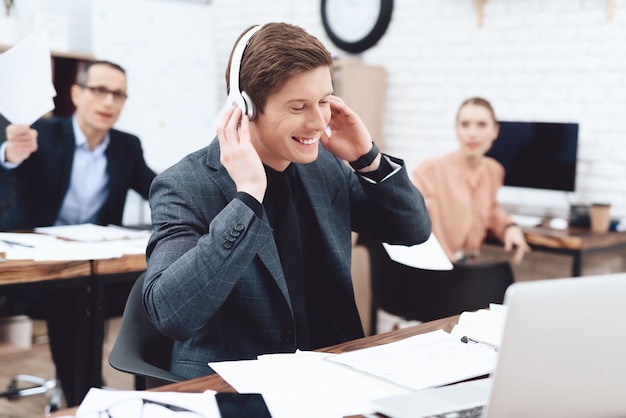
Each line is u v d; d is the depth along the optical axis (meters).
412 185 1.70
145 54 5.24
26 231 2.70
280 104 1.38
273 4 5.41
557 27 4.06
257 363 1.23
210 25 5.58
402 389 1.11
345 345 1.37
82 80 3.23
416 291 2.86
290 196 1.59
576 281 0.92
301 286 1.58
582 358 0.93
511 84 4.27
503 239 3.56
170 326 1.30
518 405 0.91
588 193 3.98
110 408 0.99
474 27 4.41
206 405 1.04
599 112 3.93
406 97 4.77
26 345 2.68
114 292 2.92
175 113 5.43
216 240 1.30
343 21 4.99
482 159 3.56
